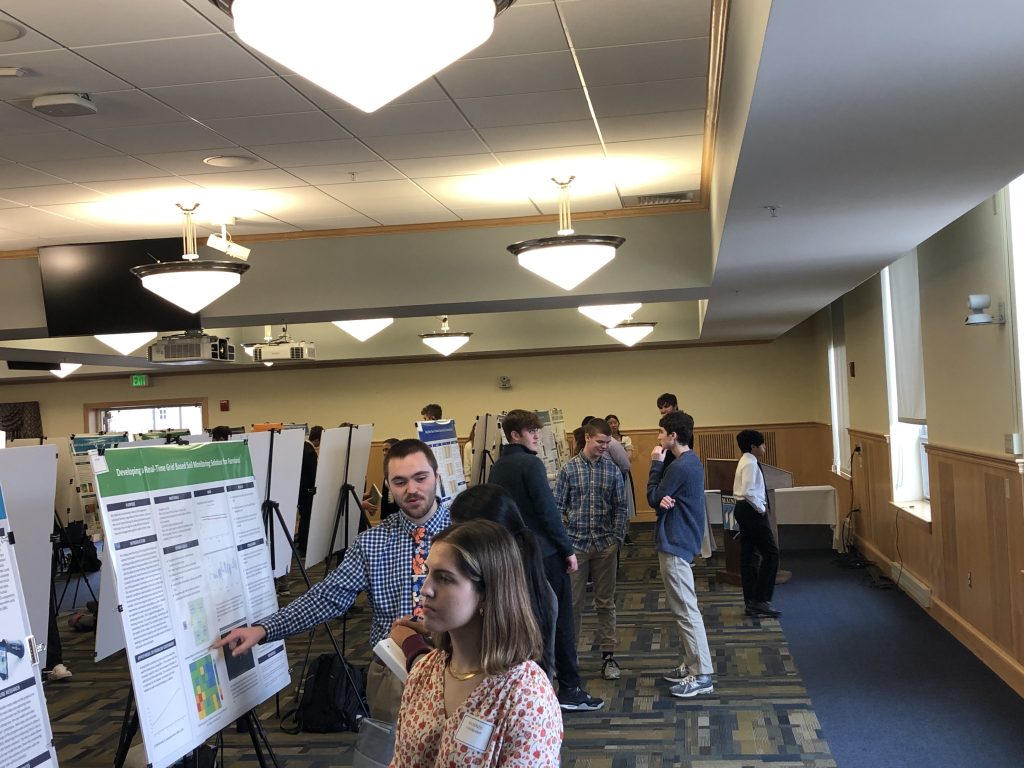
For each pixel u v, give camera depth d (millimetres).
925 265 6758
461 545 1793
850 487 10492
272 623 2902
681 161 5922
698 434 13883
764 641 6512
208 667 2725
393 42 2082
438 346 12242
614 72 4301
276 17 2021
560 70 4258
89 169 5570
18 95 4316
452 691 1815
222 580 2912
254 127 4902
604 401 14102
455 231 7637
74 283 7789
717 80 4254
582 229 7426
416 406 14523
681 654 6289
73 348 10977
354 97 2248
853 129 3139
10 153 5188
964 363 5898
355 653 6660
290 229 7660
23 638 2289
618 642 6660
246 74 4152
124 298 7770
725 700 5277
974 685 5305
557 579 4934
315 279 7793
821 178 3807
